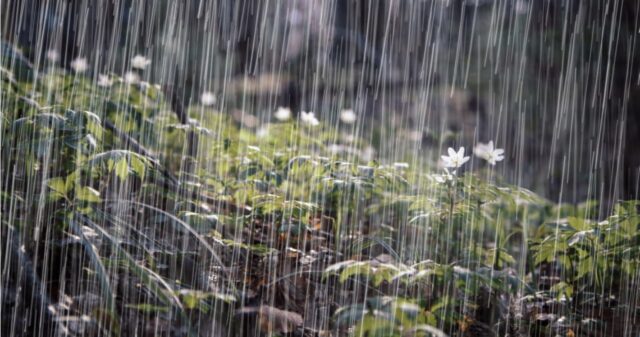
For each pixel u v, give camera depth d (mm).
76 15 1714
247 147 1547
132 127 1509
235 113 2070
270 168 1497
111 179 1455
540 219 1541
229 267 1375
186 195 1461
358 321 1188
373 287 1354
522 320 1313
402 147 1868
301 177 1511
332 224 1478
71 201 1309
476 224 1356
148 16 2006
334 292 1354
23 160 1310
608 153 2086
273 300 1330
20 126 1295
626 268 1359
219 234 1379
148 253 1310
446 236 1327
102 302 1236
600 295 1377
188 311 1275
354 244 1366
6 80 1381
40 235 1282
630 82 2121
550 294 1350
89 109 1480
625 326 1319
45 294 1246
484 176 1742
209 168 1574
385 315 1121
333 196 1464
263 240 1435
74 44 1694
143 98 1629
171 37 1688
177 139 1615
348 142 1800
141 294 1290
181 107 1656
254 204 1419
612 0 2137
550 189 1989
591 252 1326
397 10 2051
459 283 1258
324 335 1281
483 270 1267
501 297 1331
